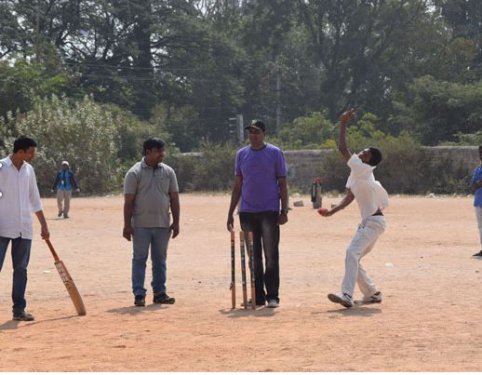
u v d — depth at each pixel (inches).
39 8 3132.4
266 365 333.1
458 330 398.9
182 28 3282.5
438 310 454.9
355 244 472.4
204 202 1732.3
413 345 366.6
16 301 449.4
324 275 612.4
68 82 2908.5
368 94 3208.7
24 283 451.8
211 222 1148.5
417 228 1039.0
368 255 742.5
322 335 390.3
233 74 3403.1
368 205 474.6
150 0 3302.2
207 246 829.2
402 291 527.5
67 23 3218.5
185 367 333.1
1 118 2269.9
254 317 442.3
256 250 482.3
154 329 414.0
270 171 479.8
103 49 3294.8
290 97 3494.1
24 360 350.6
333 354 350.6
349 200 481.7
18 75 2485.2
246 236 478.3
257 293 484.1
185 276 610.9
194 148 3383.4
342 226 1074.1
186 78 3351.4
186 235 951.0
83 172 2178.9
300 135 3016.7
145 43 3334.2
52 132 2176.4
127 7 3196.4
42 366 338.3
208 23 3472.0
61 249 810.8
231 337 390.3
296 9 3262.8
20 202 452.1
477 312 447.2
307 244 850.1
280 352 356.2
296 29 3698.3
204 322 430.3
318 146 2628.0
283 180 481.4
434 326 409.1
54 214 1355.8
